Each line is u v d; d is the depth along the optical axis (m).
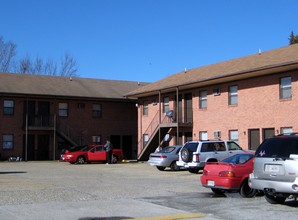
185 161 22.34
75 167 29.06
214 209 11.45
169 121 34.53
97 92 43.81
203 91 32.38
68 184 17.41
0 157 39.00
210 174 14.08
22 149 40.09
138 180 19.42
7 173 23.59
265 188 11.48
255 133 27.81
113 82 48.81
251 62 28.59
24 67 60.12
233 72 27.16
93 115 43.78
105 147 33.91
